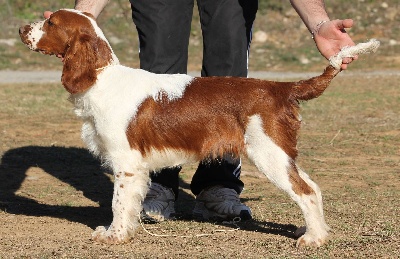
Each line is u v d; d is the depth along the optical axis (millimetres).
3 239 8148
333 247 7758
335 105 20828
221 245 7918
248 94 7906
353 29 36969
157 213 9070
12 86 24375
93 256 7480
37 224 8945
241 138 7906
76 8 8891
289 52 34281
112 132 7953
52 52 8320
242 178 12180
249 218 9109
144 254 7574
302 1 8242
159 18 8977
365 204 9992
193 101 7996
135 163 8023
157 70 9047
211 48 9148
